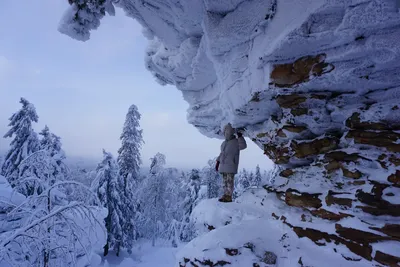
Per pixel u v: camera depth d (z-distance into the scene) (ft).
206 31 13.08
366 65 9.30
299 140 13.14
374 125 10.20
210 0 12.26
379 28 8.37
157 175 82.99
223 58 13.93
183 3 12.91
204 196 73.00
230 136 17.29
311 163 12.80
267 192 14.40
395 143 9.45
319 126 12.12
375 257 8.07
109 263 56.65
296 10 9.64
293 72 10.65
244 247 10.54
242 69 13.00
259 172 81.92
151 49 22.30
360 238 8.63
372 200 8.70
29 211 10.71
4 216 11.49
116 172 58.18
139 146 70.85
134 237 63.87
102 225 11.57
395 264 7.57
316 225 10.21
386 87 10.03
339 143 11.66
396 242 7.94
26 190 12.75
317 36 9.23
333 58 9.53
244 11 11.76
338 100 11.29
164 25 15.61
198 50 15.62
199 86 20.98
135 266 57.62
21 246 9.91
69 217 10.57
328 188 10.48
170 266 60.03
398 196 8.41
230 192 16.55
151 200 80.84
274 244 10.72
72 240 10.56
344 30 8.69
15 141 50.80
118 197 56.95
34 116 53.62
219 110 20.06
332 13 8.91
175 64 18.88
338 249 9.11
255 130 16.99
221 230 11.72
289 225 11.23
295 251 10.03
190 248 11.87
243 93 13.71
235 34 12.13
